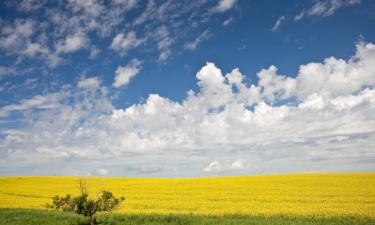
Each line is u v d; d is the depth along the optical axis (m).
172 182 58.88
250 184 50.00
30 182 62.88
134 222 23.67
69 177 72.00
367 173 59.16
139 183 58.78
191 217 24.94
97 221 24.23
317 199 34.62
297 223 22.34
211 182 55.94
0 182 62.78
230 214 27.27
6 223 24.22
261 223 22.12
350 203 31.95
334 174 58.66
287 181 51.09
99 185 56.44
